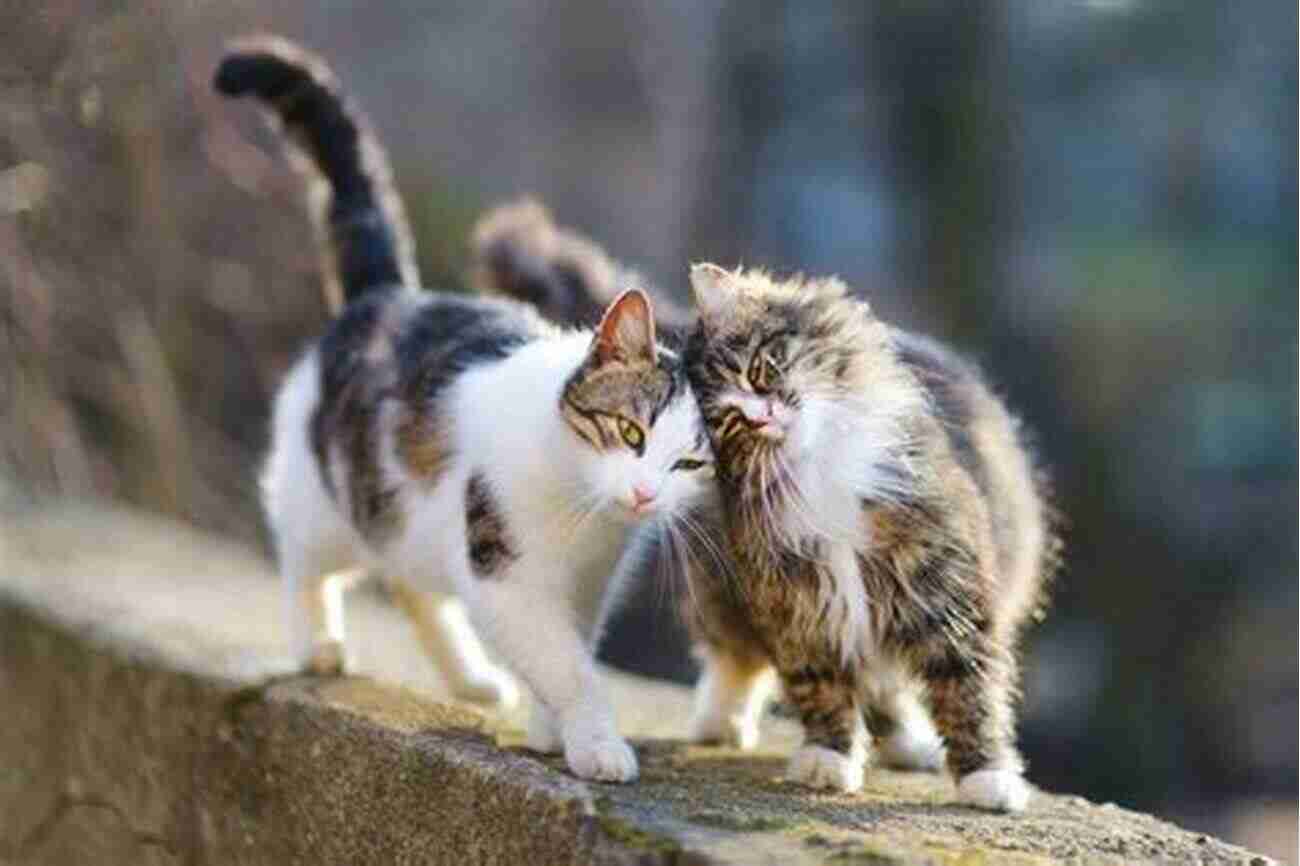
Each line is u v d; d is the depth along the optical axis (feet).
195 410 42.19
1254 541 53.06
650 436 16.42
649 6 63.93
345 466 19.92
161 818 21.91
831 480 16.66
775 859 14.55
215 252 41.52
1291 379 54.65
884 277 59.88
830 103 61.82
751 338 16.53
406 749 17.70
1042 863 15.40
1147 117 59.26
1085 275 56.39
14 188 28.89
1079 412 54.13
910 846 15.40
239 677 20.97
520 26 63.67
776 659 17.84
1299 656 51.85
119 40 26.68
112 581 28.35
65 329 36.68
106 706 23.20
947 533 16.98
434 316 20.08
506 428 17.42
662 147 62.49
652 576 26.30
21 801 25.57
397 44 61.52
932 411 17.49
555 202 61.16
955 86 59.57
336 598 21.72
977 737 17.35
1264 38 58.29
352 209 22.45
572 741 17.24
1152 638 52.13
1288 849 44.91
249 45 24.93
